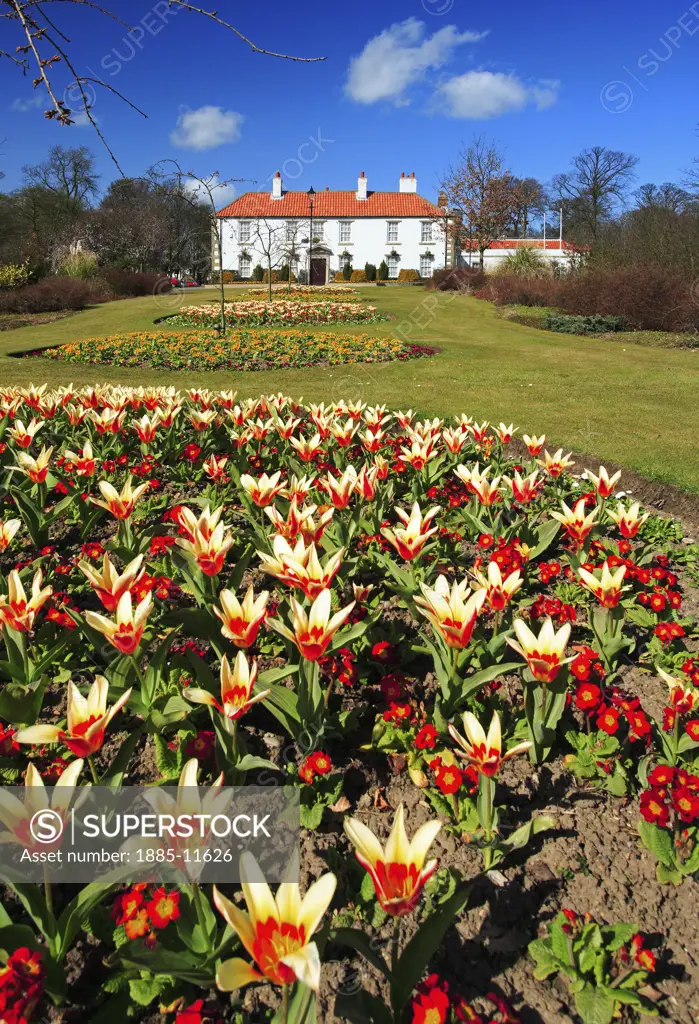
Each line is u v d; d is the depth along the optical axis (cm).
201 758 259
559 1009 212
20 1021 178
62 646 314
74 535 501
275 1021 193
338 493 390
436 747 285
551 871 252
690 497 627
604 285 2581
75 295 3281
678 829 261
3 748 273
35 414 732
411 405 1106
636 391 1258
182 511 329
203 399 685
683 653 361
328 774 265
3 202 5034
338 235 5800
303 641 238
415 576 381
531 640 260
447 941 228
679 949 231
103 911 223
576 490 606
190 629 312
